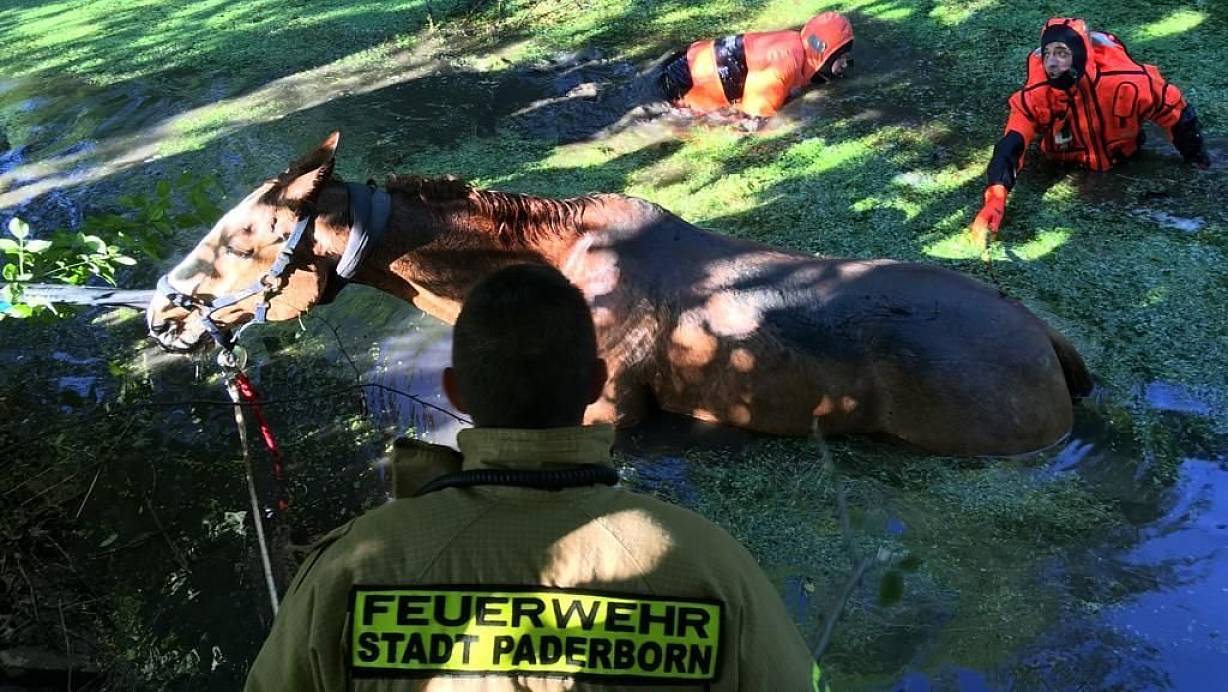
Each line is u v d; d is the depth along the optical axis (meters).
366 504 3.71
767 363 3.58
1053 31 4.90
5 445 4.11
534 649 1.37
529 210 3.73
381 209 3.59
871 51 6.91
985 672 2.74
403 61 7.60
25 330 4.93
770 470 3.60
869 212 5.13
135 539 3.65
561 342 1.46
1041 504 3.31
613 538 1.40
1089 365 3.90
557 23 8.02
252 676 1.49
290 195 3.48
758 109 6.20
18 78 8.12
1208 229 4.68
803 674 1.46
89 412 4.33
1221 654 2.73
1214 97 5.77
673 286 3.66
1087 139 5.13
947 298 3.53
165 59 8.21
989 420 3.43
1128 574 3.01
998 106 6.04
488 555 1.38
